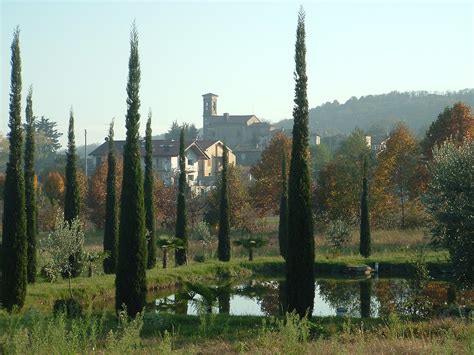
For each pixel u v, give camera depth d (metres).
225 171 67.88
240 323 32.91
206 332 29.91
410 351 20.12
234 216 89.31
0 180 93.75
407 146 92.69
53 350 14.34
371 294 50.75
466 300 37.69
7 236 38.44
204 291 37.56
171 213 94.19
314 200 92.75
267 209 99.12
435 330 25.78
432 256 62.09
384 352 20.27
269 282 59.47
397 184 93.56
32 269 47.84
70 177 55.47
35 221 49.00
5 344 15.38
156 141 145.12
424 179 87.06
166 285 54.50
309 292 34.41
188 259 68.75
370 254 67.94
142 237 37.25
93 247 71.50
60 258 45.53
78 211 55.69
